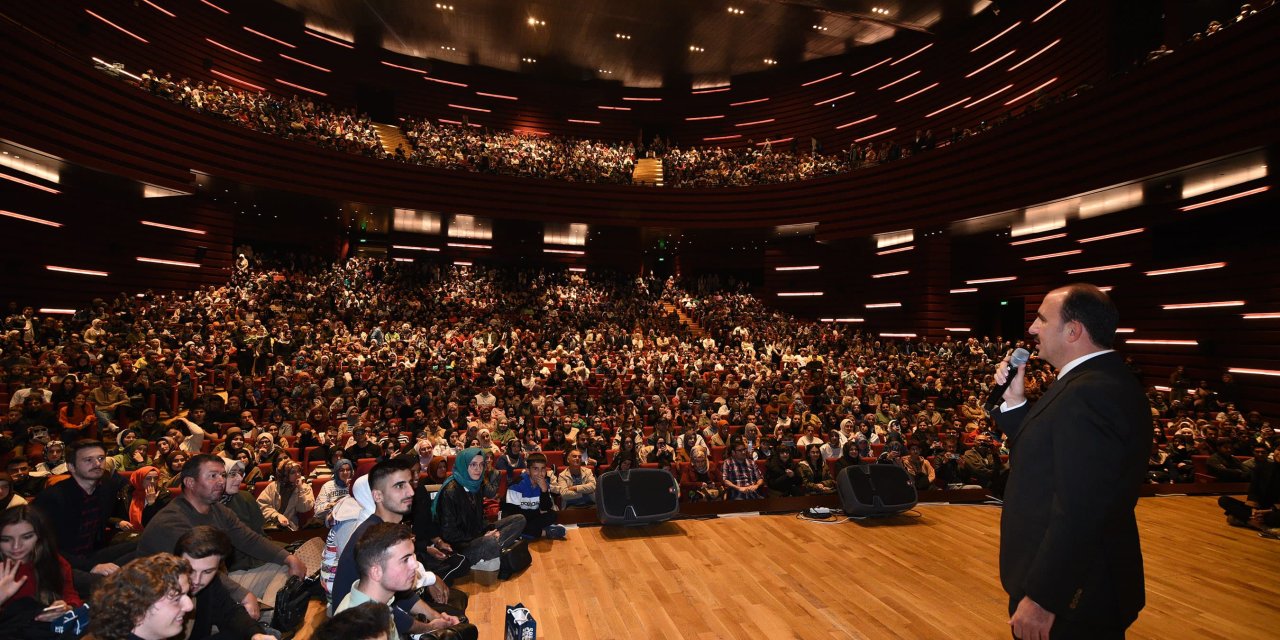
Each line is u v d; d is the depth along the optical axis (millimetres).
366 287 18297
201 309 13938
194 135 14906
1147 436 1649
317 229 21500
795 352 16234
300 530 4785
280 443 7891
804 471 7203
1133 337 14312
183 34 19578
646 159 24469
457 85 26656
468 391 11047
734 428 10016
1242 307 11781
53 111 12086
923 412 10695
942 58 21891
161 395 9344
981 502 6211
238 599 3059
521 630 3002
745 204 20469
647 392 11891
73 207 14406
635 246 24594
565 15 22234
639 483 5301
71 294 14266
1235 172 10859
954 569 4293
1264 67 9406
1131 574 1683
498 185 19656
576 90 28312
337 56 24203
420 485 4254
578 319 18656
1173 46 14383
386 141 22203
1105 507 1560
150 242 15969
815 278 22406
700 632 3336
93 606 1936
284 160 16531
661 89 28781
